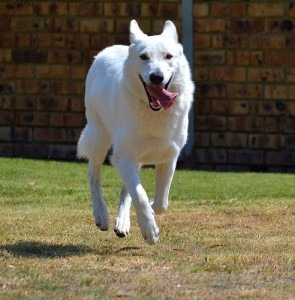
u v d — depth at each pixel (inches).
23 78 834.2
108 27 812.0
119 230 422.6
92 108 444.8
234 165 799.7
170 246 418.6
